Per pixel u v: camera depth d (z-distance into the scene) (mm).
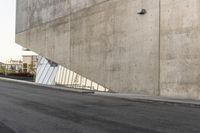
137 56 25875
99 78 30453
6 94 23953
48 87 33750
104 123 11703
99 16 30625
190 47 21344
